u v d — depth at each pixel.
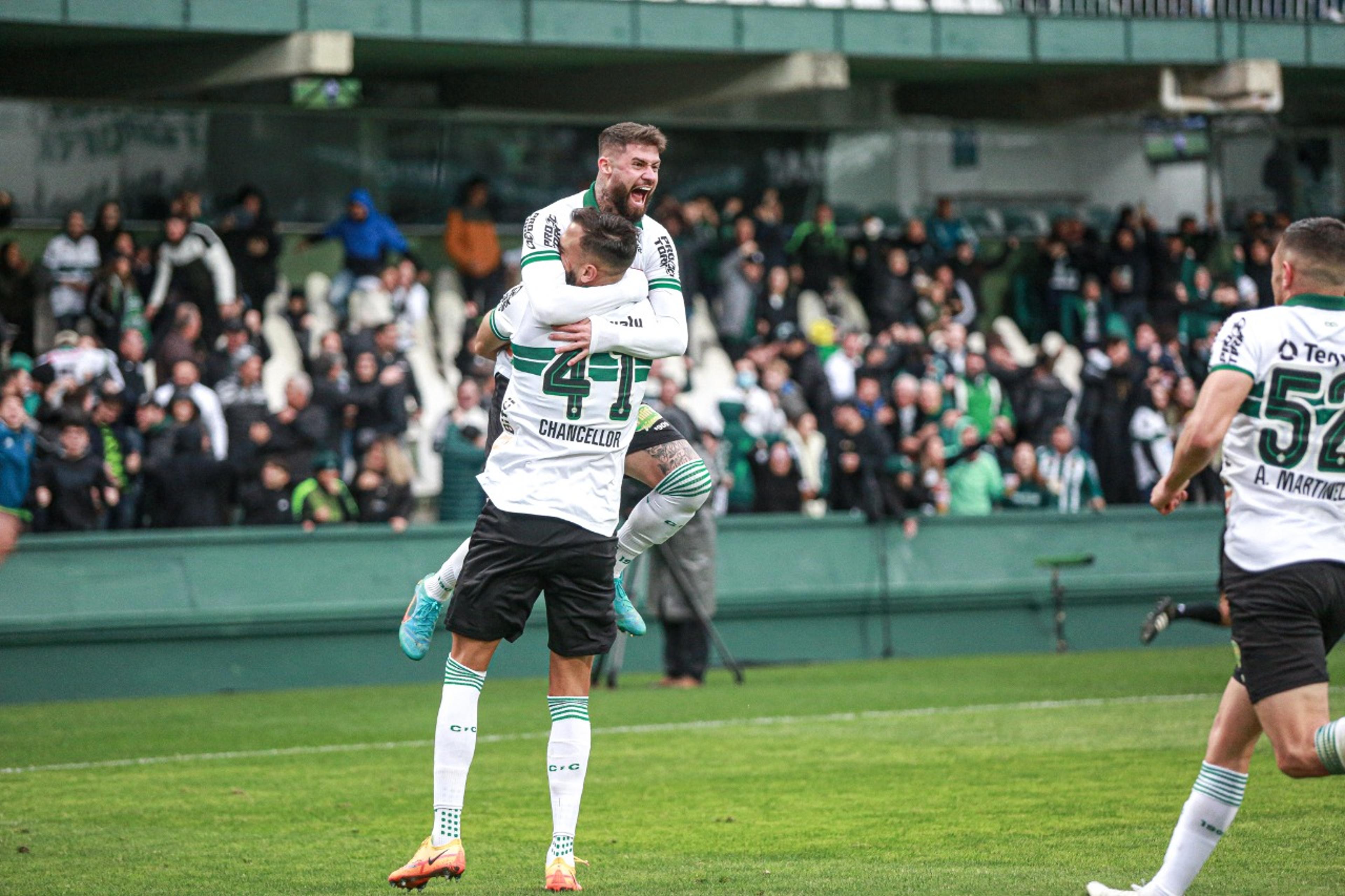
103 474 26.16
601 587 10.88
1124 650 31.25
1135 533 32.44
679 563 24.92
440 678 27.66
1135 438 33.41
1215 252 39.88
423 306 33.19
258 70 30.16
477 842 13.14
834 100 38.66
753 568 29.55
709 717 21.25
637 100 34.78
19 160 30.92
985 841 12.74
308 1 29.38
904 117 39.50
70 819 14.40
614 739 19.27
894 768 16.72
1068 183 40.16
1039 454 32.78
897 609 30.42
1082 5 36.28
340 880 11.64
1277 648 9.09
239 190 32.62
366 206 32.59
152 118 31.94
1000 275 39.19
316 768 17.47
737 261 34.66
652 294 10.93
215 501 27.17
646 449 11.75
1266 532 9.20
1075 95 38.00
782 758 17.55
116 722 21.80
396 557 27.72
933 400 32.22
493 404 11.61
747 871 11.68
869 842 12.79
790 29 32.44
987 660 29.22
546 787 15.99
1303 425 9.16
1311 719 8.95
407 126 34.28
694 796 15.23
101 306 29.55
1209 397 9.14
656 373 32.22
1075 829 13.22
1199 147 40.72
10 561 25.16
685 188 36.94
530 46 31.12
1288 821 13.21
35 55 32.97
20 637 24.88
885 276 35.62
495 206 35.19
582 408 10.55
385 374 28.92
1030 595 31.20
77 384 26.58
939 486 31.39
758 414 31.66
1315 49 36.53
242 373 28.11
